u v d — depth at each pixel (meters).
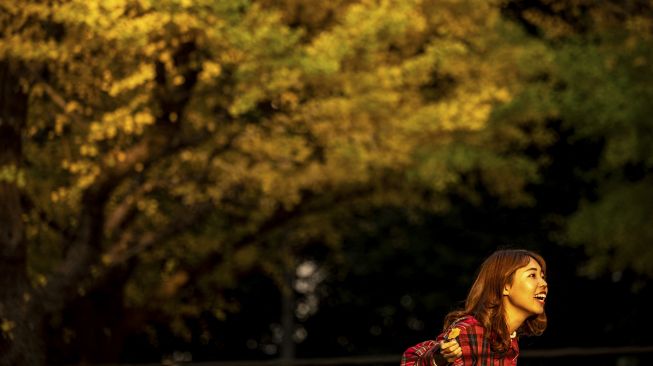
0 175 13.16
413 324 29.50
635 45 19.06
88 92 14.68
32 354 14.20
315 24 16.69
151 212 17.84
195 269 20.53
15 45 12.77
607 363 25.03
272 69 14.52
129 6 13.45
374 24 15.02
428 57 16.75
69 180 16.80
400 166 19.50
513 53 19.02
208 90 16.25
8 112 13.37
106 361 18.95
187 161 17.47
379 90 16.02
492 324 5.17
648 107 19.69
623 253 21.31
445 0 17.50
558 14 19.53
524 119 20.25
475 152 19.91
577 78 19.98
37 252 18.12
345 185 20.88
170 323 21.62
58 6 12.88
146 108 14.54
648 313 25.03
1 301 13.94
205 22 13.64
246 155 17.30
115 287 18.39
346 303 29.88
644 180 20.83
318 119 16.41
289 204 19.52
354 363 9.69
